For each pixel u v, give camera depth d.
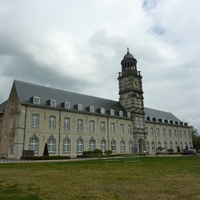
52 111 37.88
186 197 7.15
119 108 52.41
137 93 53.91
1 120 40.28
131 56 55.84
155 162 23.14
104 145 44.81
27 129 33.94
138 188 8.70
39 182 10.30
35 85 39.53
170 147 63.62
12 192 8.15
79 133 40.94
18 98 34.81
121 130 48.91
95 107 46.22
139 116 53.03
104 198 7.12
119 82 55.66
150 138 57.66
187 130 73.50
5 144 36.50
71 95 44.38
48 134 36.41
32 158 29.89
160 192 7.93
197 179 10.82
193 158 29.50
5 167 17.97
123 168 16.91
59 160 29.30
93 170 15.58
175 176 11.94
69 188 8.82
